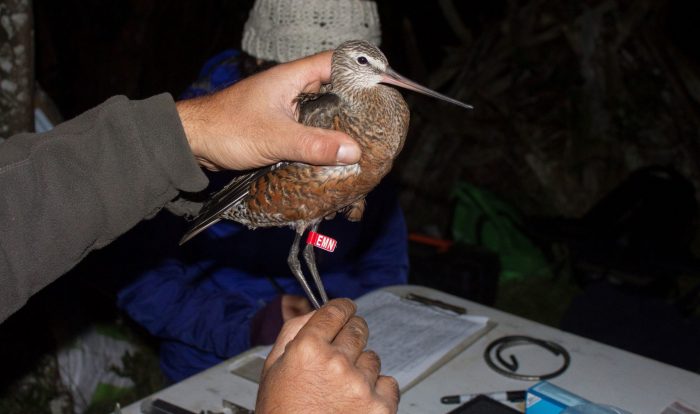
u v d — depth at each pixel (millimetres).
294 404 1519
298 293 3377
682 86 6777
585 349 2541
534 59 7008
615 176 6938
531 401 2002
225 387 2303
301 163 1837
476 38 7324
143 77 6652
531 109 7176
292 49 3020
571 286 6000
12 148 1543
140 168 1580
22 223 1508
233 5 6750
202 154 1787
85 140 1559
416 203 6637
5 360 3814
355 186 1905
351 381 1539
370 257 3619
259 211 1984
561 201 6980
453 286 5086
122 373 4152
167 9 6578
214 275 3346
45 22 5773
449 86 7367
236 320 3125
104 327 4176
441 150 6828
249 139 1723
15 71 3395
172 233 3232
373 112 1939
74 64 6516
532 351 2529
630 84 6965
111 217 1594
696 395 2268
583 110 6941
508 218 6273
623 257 4949
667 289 4996
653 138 6918
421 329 2662
